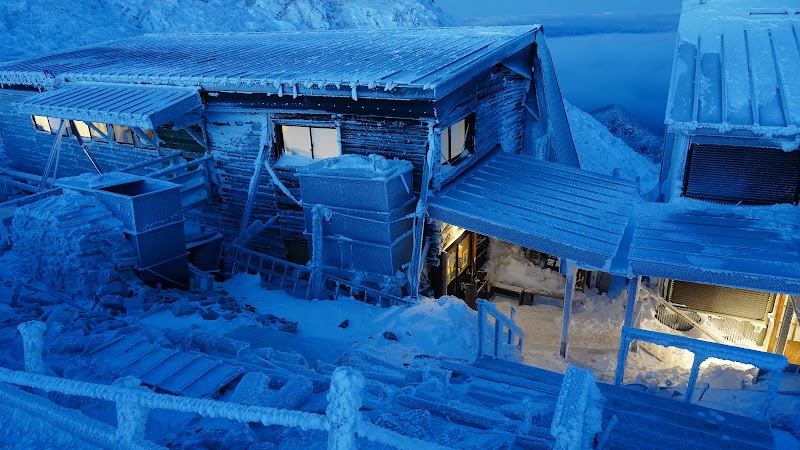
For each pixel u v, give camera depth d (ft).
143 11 154.61
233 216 57.52
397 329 38.47
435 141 45.21
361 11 222.69
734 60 46.98
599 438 19.39
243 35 80.89
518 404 22.36
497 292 61.67
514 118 62.23
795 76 44.16
